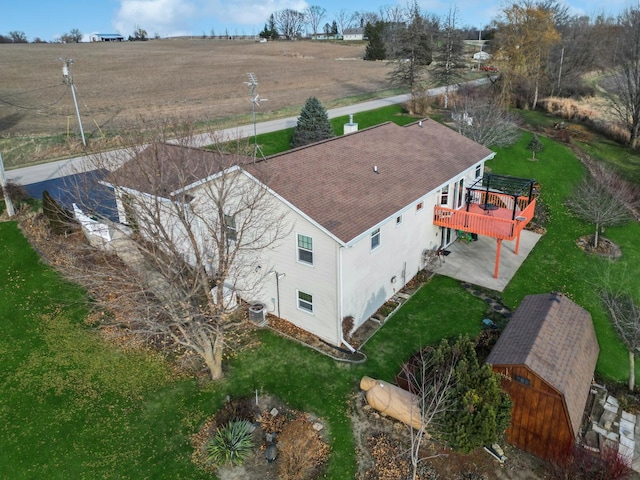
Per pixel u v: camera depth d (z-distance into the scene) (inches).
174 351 645.3
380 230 688.4
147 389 584.4
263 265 699.4
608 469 458.0
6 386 578.9
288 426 531.2
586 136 1827.0
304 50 4175.7
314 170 727.1
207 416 547.8
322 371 615.8
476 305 763.4
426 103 1883.6
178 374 609.0
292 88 2370.8
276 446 503.5
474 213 862.5
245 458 494.9
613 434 547.8
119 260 724.7
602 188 1219.9
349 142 869.2
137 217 555.5
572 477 460.1
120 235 775.7
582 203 1165.7
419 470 485.4
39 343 645.3
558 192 1275.8
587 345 582.9
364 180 751.1
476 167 1005.2
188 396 574.9
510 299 785.6
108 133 1412.4
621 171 1523.1
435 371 511.5
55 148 1278.3
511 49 2025.1
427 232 854.5
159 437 521.0
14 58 2972.4
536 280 849.5
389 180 776.9
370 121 1748.3
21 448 504.7
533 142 1520.7
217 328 549.3
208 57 3499.0
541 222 1091.3
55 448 506.0
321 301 652.1
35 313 694.5
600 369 656.4
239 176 652.1
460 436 460.1
